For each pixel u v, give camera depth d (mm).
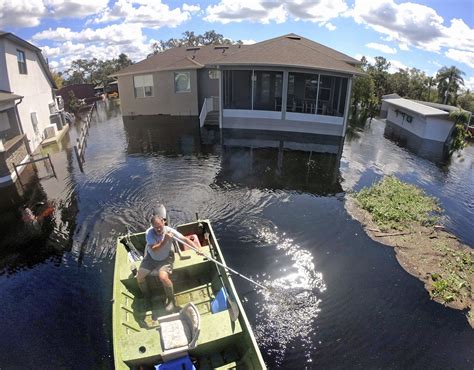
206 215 9422
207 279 6285
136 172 12773
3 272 7324
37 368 5121
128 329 5051
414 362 5238
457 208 10547
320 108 19141
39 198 10789
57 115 21109
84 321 5930
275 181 11953
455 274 7270
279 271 7199
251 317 5996
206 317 4812
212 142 16641
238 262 7457
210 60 23188
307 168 13367
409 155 15992
